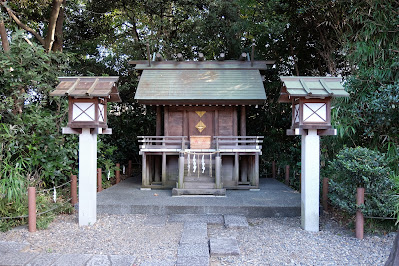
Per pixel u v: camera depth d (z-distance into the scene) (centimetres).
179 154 742
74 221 517
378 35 624
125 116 1223
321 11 750
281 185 834
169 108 824
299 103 465
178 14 1173
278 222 525
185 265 338
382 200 435
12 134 622
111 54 1306
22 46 679
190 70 877
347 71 793
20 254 367
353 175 454
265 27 1072
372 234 456
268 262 359
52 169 663
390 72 590
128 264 341
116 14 1280
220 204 575
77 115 484
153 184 805
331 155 738
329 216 548
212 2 1033
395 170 542
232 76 844
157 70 877
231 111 817
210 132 820
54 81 793
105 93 466
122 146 1155
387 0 606
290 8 896
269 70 1120
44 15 1033
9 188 475
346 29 720
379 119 552
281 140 1112
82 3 1212
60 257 359
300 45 1004
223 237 433
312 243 420
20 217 477
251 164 784
